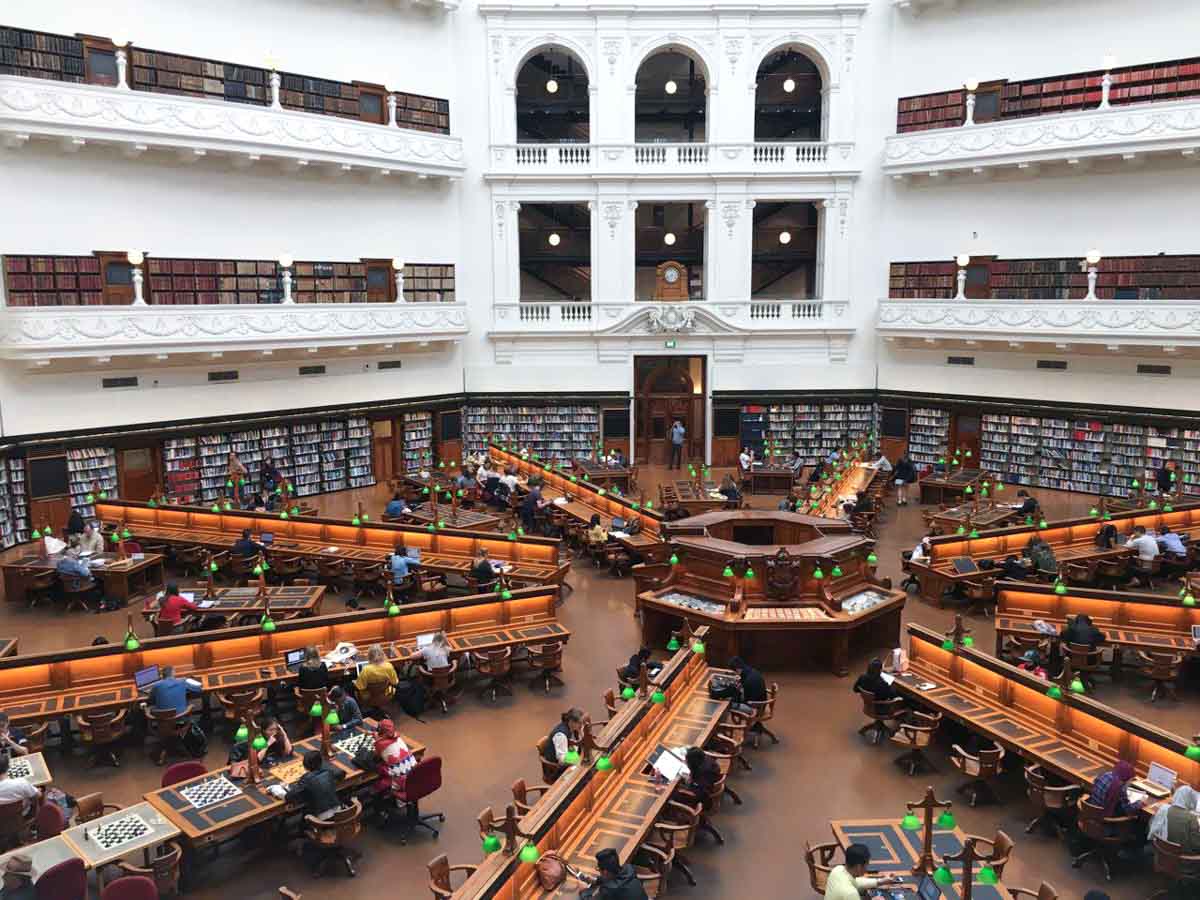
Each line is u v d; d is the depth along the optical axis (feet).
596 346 86.89
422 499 73.15
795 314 87.10
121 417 64.80
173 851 24.67
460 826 29.17
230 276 70.95
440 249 84.74
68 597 49.90
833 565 42.50
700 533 45.96
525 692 39.22
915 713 32.40
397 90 80.38
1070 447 75.72
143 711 34.63
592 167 84.58
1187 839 23.62
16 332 57.16
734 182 84.69
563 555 60.39
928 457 84.58
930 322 80.64
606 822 25.03
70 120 58.75
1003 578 48.78
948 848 23.53
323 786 26.17
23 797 25.67
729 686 33.30
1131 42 71.92
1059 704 30.14
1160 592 50.49
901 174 82.17
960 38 79.66
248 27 70.95
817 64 85.81
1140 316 68.69
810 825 29.07
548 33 83.20
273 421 73.61
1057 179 75.82
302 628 37.76
